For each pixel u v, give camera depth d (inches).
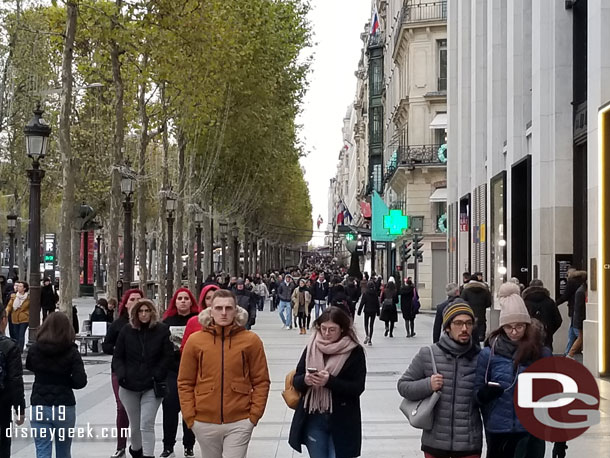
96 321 916.6
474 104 1306.6
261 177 2181.3
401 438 454.6
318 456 284.2
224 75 1315.2
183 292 418.0
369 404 572.7
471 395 269.6
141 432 375.9
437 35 2105.1
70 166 860.0
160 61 1023.6
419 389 267.9
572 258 847.7
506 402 266.7
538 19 871.7
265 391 296.2
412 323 1155.9
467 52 1432.1
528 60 1001.5
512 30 1015.0
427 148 2076.8
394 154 2400.3
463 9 1430.9
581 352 755.4
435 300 2034.9
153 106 1530.5
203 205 2199.8
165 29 996.6
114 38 979.9
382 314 1155.3
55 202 2672.2
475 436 269.9
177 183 1724.9
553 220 852.0
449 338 273.3
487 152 1193.4
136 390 372.5
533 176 892.6
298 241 5684.1
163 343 375.9
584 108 796.6
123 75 1285.7
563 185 847.7
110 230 1085.1
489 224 1163.9
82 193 2043.6
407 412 272.1
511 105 1020.5
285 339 1122.7
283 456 408.5
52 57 1616.6
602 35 669.3
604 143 660.7
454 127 1593.3
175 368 380.8
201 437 294.2
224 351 293.4
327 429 284.7
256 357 296.7
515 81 1007.6
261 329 1330.0
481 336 653.9
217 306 294.2
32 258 768.3
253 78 1724.9
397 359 865.5
